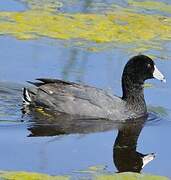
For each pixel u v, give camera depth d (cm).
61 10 2314
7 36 2055
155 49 2067
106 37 2125
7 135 1483
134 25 2247
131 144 1493
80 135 1520
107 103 1655
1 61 1892
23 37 2055
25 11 2259
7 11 2245
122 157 1404
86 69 1888
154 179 1289
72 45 2028
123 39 2127
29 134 1495
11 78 1798
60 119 1614
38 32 2105
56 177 1264
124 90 1705
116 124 1627
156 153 1445
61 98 1658
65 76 1827
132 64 1697
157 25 2270
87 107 1642
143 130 1596
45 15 2241
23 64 1884
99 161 1367
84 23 2212
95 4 2428
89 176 1280
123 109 1664
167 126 1623
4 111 1625
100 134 1544
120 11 2364
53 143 1449
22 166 1312
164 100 1770
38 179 1247
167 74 1903
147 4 2484
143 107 1691
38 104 1667
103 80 1827
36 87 1744
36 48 1989
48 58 1931
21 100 1695
